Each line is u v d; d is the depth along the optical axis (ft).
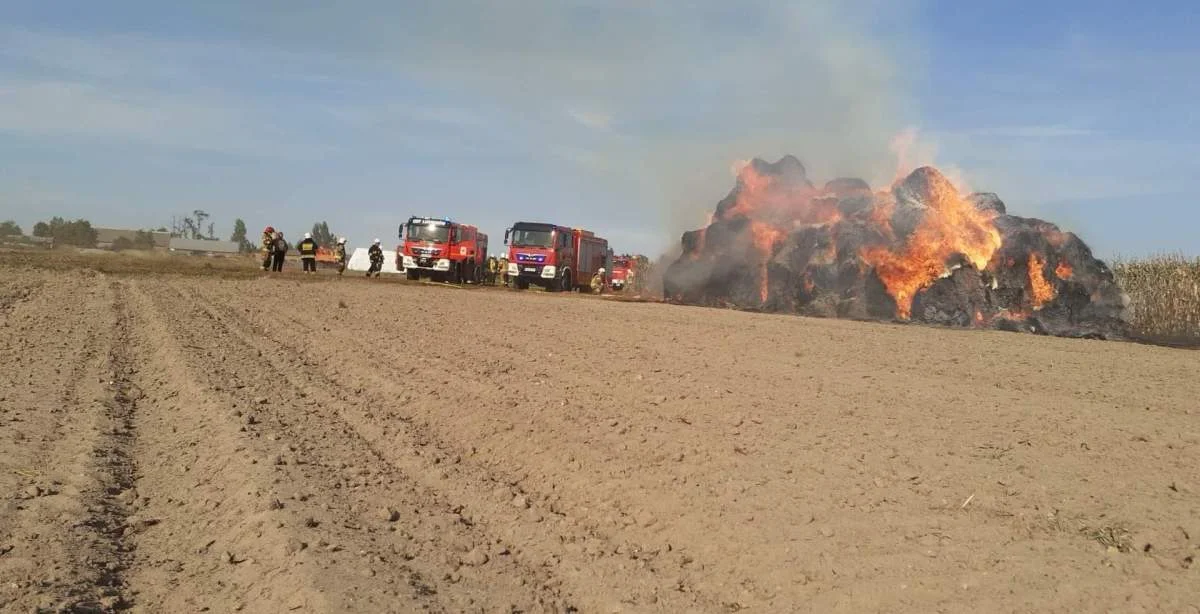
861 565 17.72
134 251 344.08
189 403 34.99
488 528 21.71
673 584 18.03
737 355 51.44
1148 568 17.06
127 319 65.26
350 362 46.14
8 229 412.77
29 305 72.08
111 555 19.19
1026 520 20.01
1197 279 101.55
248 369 43.27
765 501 21.89
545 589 17.92
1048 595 15.92
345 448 28.63
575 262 161.89
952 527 19.67
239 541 20.01
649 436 28.91
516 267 153.89
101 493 23.36
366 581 17.35
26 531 19.99
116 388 37.91
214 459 26.55
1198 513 20.43
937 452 26.61
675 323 75.56
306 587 16.80
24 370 40.75
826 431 29.48
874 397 36.70
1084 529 19.43
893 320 95.14
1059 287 93.61
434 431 31.83
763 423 30.73
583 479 24.99
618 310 92.73
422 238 162.50
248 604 16.75
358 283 132.87
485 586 17.83
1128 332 94.07
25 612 15.61
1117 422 31.99
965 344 65.21
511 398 35.78
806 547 18.83
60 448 27.45
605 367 44.96
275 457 26.27
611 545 20.53
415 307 85.40
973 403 35.86
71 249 327.67
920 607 15.76
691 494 22.84
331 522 20.86
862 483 23.22
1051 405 35.78
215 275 135.64
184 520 21.70
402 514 22.15
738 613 16.53
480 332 62.69
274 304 82.69
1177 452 27.02
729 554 19.16
